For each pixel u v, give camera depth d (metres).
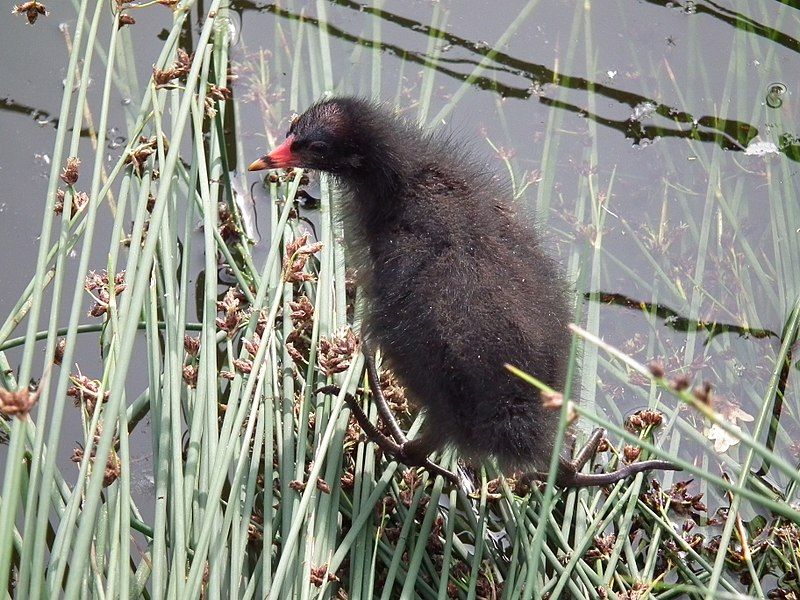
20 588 2.96
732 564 4.00
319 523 3.59
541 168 5.12
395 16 5.72
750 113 5.41
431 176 3.86
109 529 3.44
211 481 3.35
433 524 3.89
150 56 5.43
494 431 3.58
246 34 5.58
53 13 5.50
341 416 3.97
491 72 5.55
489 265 3.62
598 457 4.30
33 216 4.80
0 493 3.79
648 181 5.21
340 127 3.96
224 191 4.93
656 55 5.66
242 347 4.14
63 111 3.97
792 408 4.48
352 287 4.60
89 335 4.47
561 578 3.59
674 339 4.71
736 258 4.91
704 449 4.38
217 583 3.25
